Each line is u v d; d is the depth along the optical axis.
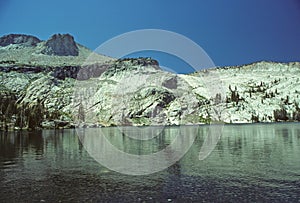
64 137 132.50
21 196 30.59
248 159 51.66
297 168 41.81
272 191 29.89
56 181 37.47
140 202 27.31
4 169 47.34
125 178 37.91
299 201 26.41
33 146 88.81
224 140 95.81
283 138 98.31
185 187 32.44
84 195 30.39
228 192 29.97
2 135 155.62
